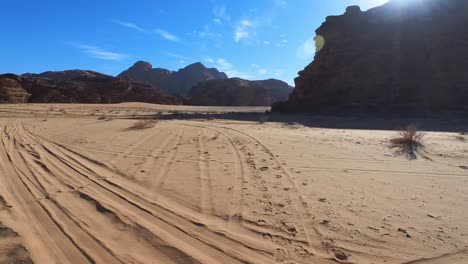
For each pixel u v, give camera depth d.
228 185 5.90
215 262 3.23
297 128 19.00
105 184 5.89
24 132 14.04
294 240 3.75
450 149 10.65
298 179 6.41
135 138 12.17
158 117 29.94
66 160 8.00
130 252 3.38
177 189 5.63
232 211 4.61
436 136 14.81
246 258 3.33
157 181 6.13
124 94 90.62
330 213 4.59
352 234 3.92
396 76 35.03
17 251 3.30
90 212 4.48
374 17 40.75
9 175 6.44
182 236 3.79
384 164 8.11
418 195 5.52
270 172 6.96
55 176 6.42
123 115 32.78
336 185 6.05
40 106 43.84
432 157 9.19
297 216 4.46
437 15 36.06
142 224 4.09
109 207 4.64
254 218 4.37
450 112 29.42
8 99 64.75
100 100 84.75
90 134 13.37
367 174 7.01
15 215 4.28
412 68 34.72
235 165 7.60
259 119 27.16
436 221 4.36
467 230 4.08
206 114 37.38
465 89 31.22
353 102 36.34
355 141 12.33
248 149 9.90
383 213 4.63
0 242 3.48
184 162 7.90
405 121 25.31
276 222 4.25
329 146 10.85
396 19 38.38
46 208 4.59
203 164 7.67
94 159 8.11
